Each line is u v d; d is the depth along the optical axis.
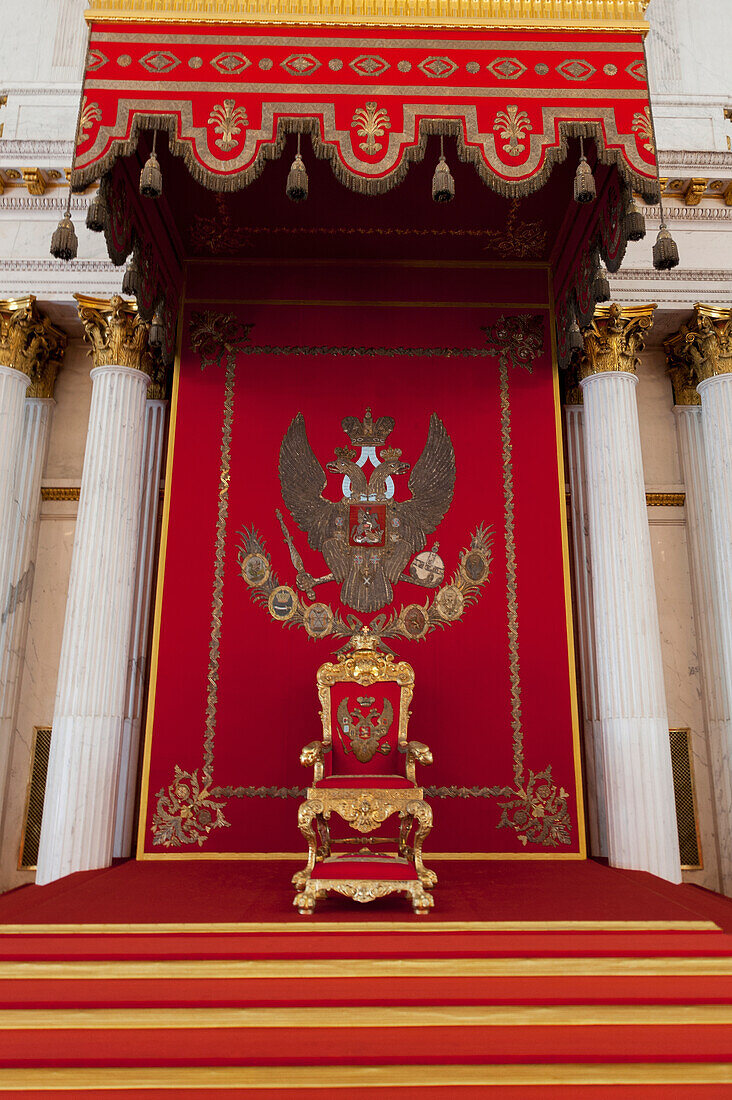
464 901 3.79
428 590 5.63
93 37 4.37
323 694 4.65
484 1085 2.55
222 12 4.41
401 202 5.34
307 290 6.05
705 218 6.45
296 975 2.88
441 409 5.90
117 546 5.33
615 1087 2.55
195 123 4.26
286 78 4.34
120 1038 2.64
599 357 5.80
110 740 5.05
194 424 5.80
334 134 4.27
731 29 7.42
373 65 4.36
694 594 6.32
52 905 3.66
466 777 5.36
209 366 5.90
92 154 4.20
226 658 5.46
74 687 5.04
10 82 7.02
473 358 5.99
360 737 4.55
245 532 5.66
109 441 5.48
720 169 6.39
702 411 6.24
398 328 6.02
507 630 5.58
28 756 5.96
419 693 5.46
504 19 4.43
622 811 5.00
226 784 5.28
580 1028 2.69
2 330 5.99
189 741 5.33
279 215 5.48
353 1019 2.72
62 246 4.10
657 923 3.25
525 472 5.82
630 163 4.25
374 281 6.08
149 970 2.88
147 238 5.16
